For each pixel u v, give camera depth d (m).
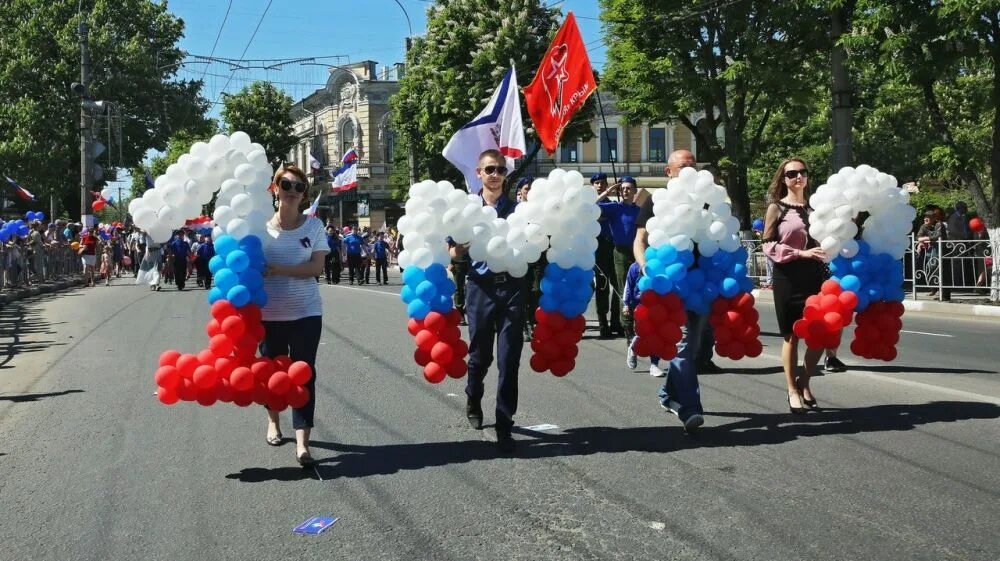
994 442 5.43
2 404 7.30
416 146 37.84
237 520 4.30
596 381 7.89
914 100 26.81
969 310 15.13
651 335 5.59
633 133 52.25
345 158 42.59
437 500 4.55
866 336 6.36
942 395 6.92
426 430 6.08
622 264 9.06
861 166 6.12
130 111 44.84
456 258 5.55
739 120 24.73
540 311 5.77
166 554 3.89
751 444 5.52
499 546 3.90
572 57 10.02
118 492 4.77
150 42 46.09
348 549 3.90
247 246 5.07
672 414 6.46
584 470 5.02
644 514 4.27
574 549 3.85
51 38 43.84
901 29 16.08
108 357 9.99
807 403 6.42
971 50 15.69
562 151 52.03
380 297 19.77
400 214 58.31
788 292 6.27
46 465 5.34
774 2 21.61
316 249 5.35
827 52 21.53
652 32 23.28
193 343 11.24
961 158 17.34
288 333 5.31
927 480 4.70
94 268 27.27
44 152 41.75
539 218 5.52
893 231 6.12
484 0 32.06
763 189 35.31
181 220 5.35
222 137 5.31
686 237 5.58
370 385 7.82
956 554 3.72
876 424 5.95
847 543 3.85
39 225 24.22
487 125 8.23
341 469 5.14
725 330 5.90
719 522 4.13
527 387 7.61
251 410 6.82
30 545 4.03
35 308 17.34
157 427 6.28
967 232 17.41
